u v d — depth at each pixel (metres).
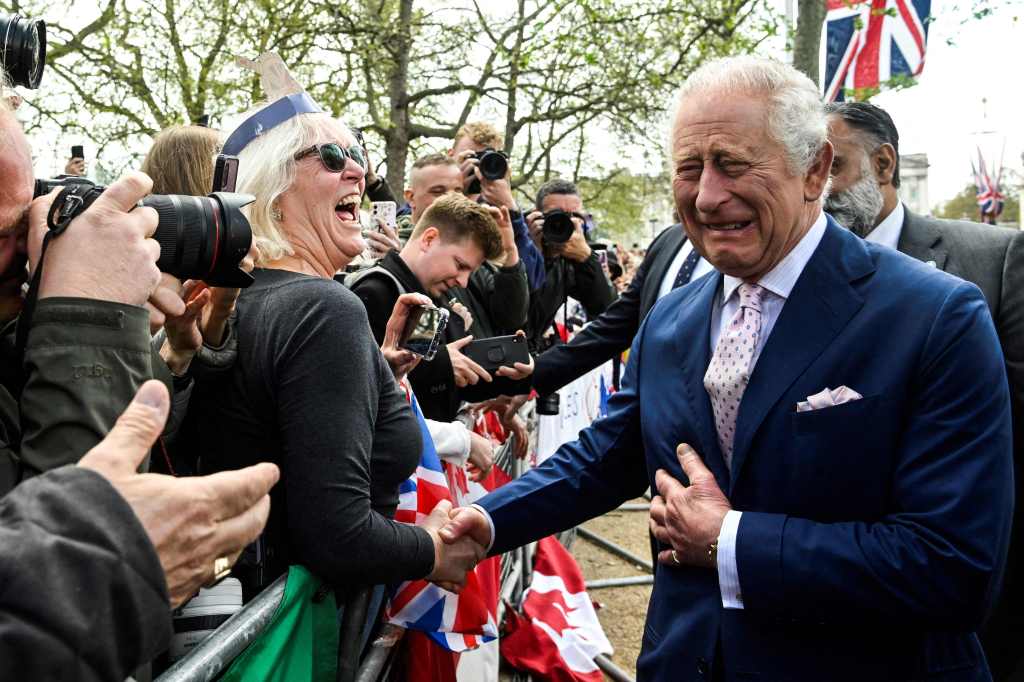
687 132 1.59
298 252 1.78
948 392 1.46
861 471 1.50
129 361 1.04
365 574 1.48
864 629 1.50
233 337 1.46
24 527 0.78
